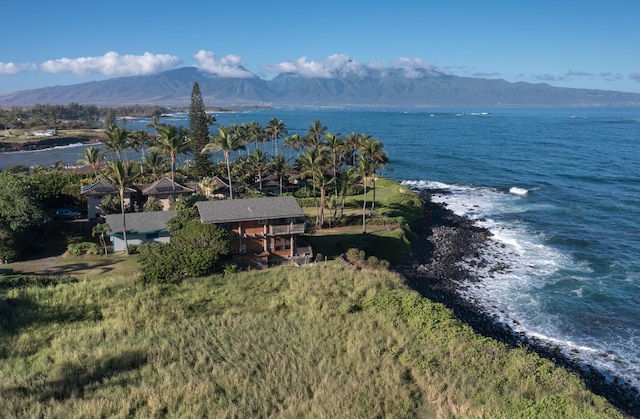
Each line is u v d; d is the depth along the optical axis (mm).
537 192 103312
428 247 68625
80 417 26250
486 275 57594
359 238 63531
